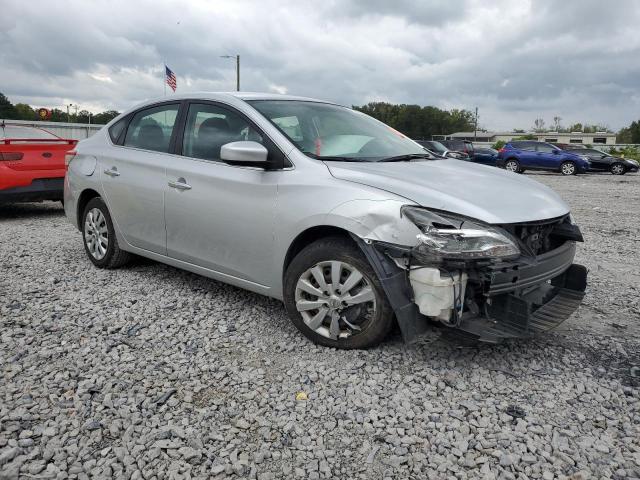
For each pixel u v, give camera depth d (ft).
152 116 15.33
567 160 81.41
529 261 10.01
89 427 8.26
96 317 12.73
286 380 9.86
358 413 8.82
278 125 12.28
